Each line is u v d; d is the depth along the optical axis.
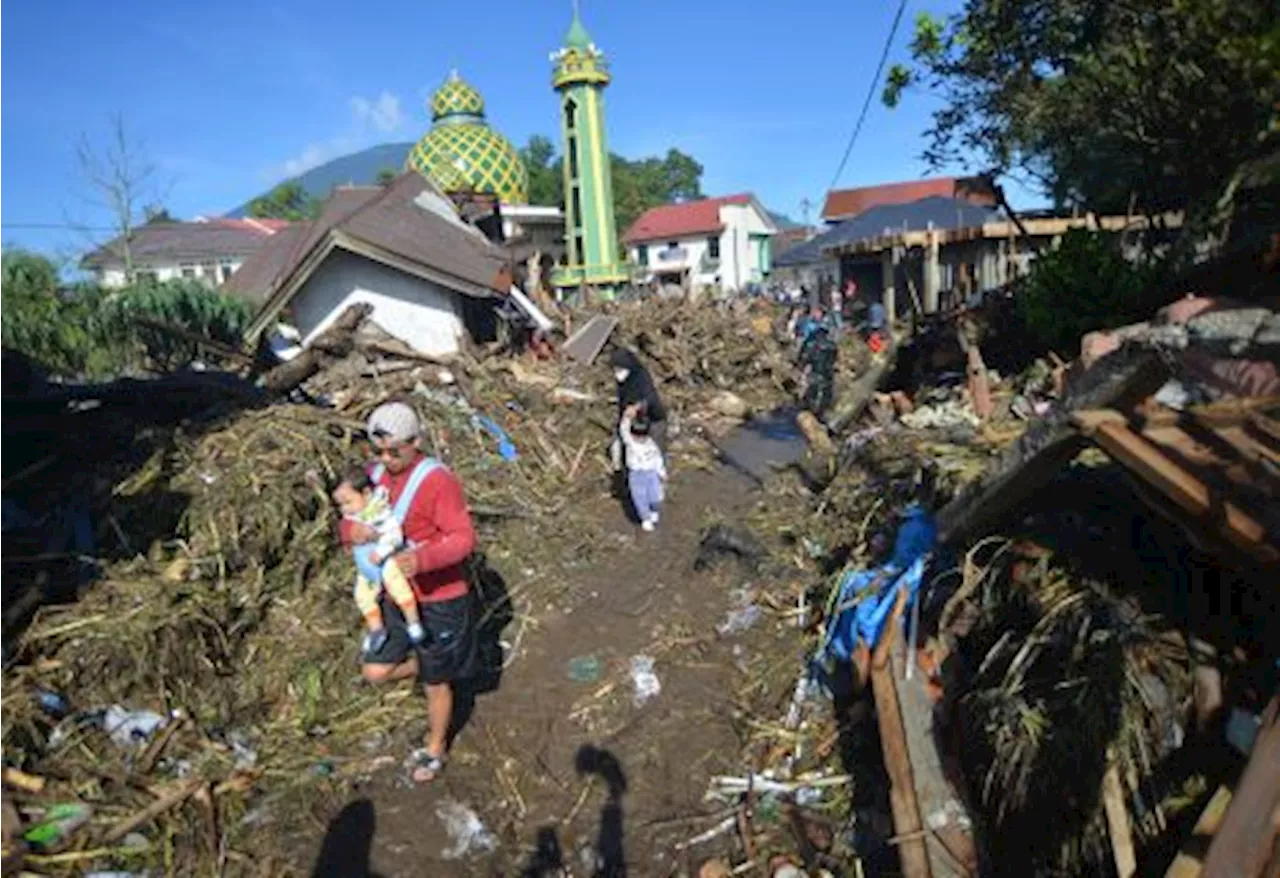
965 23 10.76
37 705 4.39
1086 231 8.43
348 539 4.11
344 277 12.78
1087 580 3.29
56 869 3.62
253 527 6.22
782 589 6.20
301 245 14.64
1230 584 3.01
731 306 28.02
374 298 12.84
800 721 4.61
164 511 6.26
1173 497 2.81
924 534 4.63
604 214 34.84
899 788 3.41
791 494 8.59
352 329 10.83
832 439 10.06
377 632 4.25
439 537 4.03
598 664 5.49
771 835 3.85
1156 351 3.05
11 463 6.70
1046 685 3.12
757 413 14.11
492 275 13.58
